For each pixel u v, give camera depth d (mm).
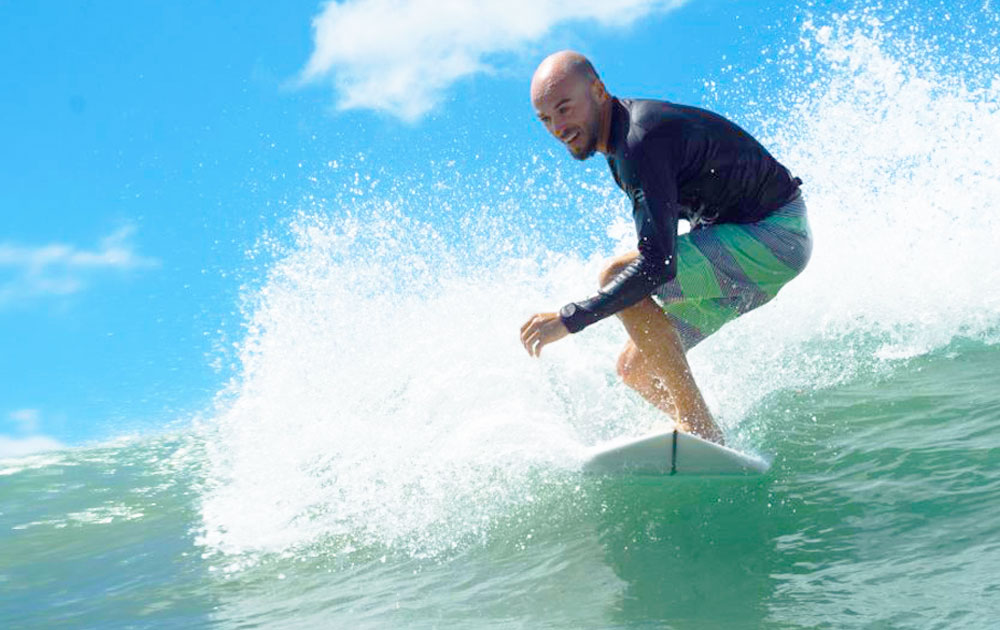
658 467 3111
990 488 2535
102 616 2861
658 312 3219
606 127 3166
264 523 3521
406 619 2479
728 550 2525
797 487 2842
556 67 3141
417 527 3170
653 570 2498
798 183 3395
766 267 3295
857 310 4562
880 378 3764
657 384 3328
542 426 3607
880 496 2646
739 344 4398
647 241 3012
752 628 2066
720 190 3195
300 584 2893
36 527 4043
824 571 2287
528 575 2637
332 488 3680
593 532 2838
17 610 3033
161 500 4195
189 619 2736
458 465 3531
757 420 3510
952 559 2207
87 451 5742
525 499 3174
